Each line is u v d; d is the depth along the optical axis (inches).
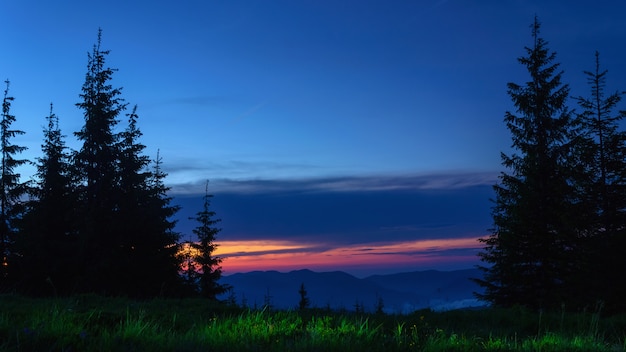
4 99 1326.3
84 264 1184.2
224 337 255.4
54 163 1318.9
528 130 1110.4
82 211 1224.2
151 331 259.1
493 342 311.9
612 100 1093.8
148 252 1267.2
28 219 1254.3
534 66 1144.2
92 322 291.0
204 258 1601.9
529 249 986.7
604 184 1051.9
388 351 254.5
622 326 462.3
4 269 1222.3
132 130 1334.9
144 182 1333.7
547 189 1042.1
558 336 340.8
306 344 242.2
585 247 1003.3
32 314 312.0
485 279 1052.5
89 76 1318.9
